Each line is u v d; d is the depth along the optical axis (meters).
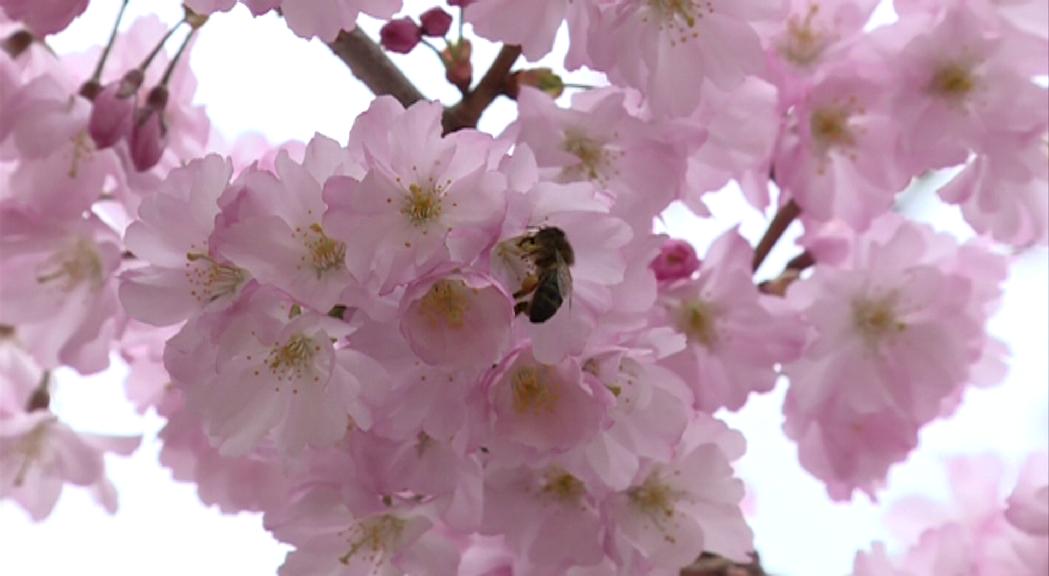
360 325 0.55
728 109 0.62
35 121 0.62
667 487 0.60
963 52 0.62
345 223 0.54
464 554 0.61
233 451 0.56
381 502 0.59
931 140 0.63
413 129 0.55
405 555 0.60
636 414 0.58
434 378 0.56
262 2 0.58
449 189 0.54
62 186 0.63
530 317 0.54
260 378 0.56
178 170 0.56
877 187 0.63
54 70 0.63
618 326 0.56
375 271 0.54
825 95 0.62
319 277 0.55
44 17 0.60
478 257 0.54
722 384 0.63
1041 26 0.62
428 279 0.54
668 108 0.60
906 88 0.62
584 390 0.55
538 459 0.56
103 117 0.62
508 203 0.54
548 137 0.60
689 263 0.63
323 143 0.55
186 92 0.63
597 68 0.59
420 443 0.58
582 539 0.59
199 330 0.55
